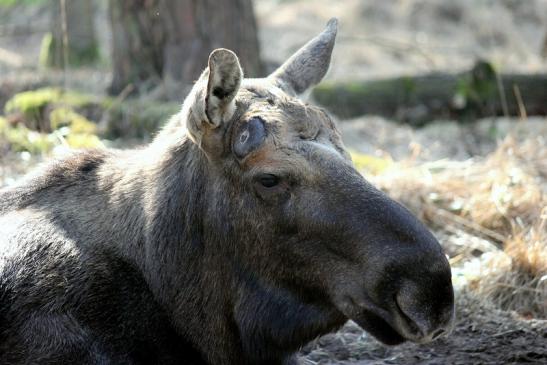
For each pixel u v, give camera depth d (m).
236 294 11.78
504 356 13.90
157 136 12.93
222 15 25.62
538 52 42.38
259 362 11.98
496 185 19.03
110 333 12.00
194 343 12.20
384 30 47.81
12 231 12.67
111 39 26.45
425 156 23.47
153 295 12.16
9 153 20.39
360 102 27.33
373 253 10.51
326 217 10.84
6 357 11.95
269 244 11.35
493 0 50.44
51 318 11.95
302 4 50.75
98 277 12.15
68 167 13.18
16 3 40.41
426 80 27.30
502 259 16.47
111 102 24.08
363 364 14.10
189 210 11.89
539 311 15.82
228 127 11.45
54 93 24.06
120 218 12.39
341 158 11.10
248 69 26.06
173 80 25.53
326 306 11.40
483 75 26.97
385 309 10.52
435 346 14.45
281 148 11.10
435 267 10.32
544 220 17.34
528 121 27.97
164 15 25.59
